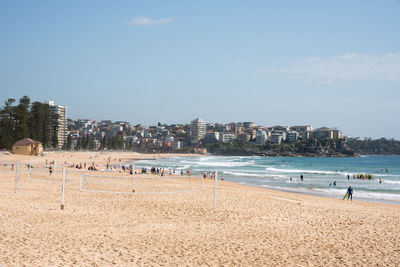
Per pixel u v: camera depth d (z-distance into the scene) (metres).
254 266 9.89
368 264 10.43
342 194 40.22
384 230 15.70
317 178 66.38
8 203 17.62
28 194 21.77
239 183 53.69
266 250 11.66
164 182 40.34
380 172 92.44
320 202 27.47
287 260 10.58
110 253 10.37
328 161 176.25
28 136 124.62
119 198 22.48
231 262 10.16
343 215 19.61
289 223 16.62
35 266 8.68
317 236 14.07
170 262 9.88
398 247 12.55
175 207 19.77
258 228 15.27
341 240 13.48
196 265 9.73
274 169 94.31
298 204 24.19
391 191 44.56
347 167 118.56
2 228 12.43
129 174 53.12
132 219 15.98
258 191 36.12
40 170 46.94
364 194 40.50
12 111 124.00
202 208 19.83
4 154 99.31
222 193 28.77
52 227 13.29
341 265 10.27
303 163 148.50
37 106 133.75
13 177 34.69
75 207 18.17
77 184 30.45
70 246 10.80
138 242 11.92
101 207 18.72
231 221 16.62
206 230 14.45
